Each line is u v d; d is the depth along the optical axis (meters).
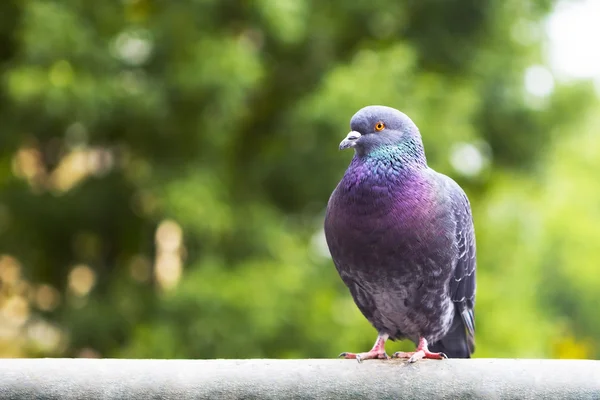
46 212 13.21
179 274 13.20
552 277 28.42
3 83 11.90
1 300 14.49
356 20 13.79
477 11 14.16
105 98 11.44
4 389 4.61
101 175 13.41
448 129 12.40
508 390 4.66
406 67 12.30
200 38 12.21
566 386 4.61
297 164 12.91
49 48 11.16
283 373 4.71
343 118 11.65
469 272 6.36
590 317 28.22
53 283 14.32
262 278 12.14
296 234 13.42
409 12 14.16
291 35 12.30
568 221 28.95
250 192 13.61
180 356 11.73
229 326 11.80
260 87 13.58
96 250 14.27
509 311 13.52
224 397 4.67
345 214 5.77
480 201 14.94
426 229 5.67
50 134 13.19
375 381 4.72
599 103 15.43
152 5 12.94
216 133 12.62
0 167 13.26
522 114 14.56
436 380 4.73
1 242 13.66
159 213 12.59
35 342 14.17
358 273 5.90
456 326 6.70
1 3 12.59
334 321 12.37
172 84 12.06
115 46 12.09
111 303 12.95
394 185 5.74
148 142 13.26
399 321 6.20
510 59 14.49
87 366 4.68
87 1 12.11
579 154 32.22
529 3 14.77
